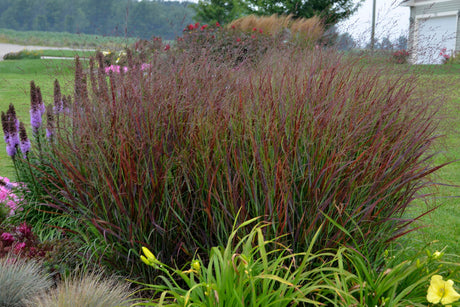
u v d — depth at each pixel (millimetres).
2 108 8602
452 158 6211
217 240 2801
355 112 2826
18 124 4281
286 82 3178
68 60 3842
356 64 3688
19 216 3990
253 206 2588
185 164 2768
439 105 3408
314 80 3125
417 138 2926
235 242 2625
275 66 3643
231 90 3217
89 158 3008
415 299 2283
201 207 2852
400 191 2969
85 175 3045
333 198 2590
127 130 2883
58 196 3820
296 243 2582
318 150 2631
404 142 2943
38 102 4043
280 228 2529
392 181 2580
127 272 2939
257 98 2984
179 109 2963
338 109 2777
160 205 2828
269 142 2576
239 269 2107
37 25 42969
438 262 2465
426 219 4488
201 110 2975
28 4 45906
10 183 4254
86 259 3080
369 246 2738
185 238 2830
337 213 2619
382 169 2695
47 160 3910
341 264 2242
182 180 2895
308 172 2549
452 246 3871
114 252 2867
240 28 10797
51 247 3262
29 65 17875
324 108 2838
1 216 3842
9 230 3664
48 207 3963
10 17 48438
